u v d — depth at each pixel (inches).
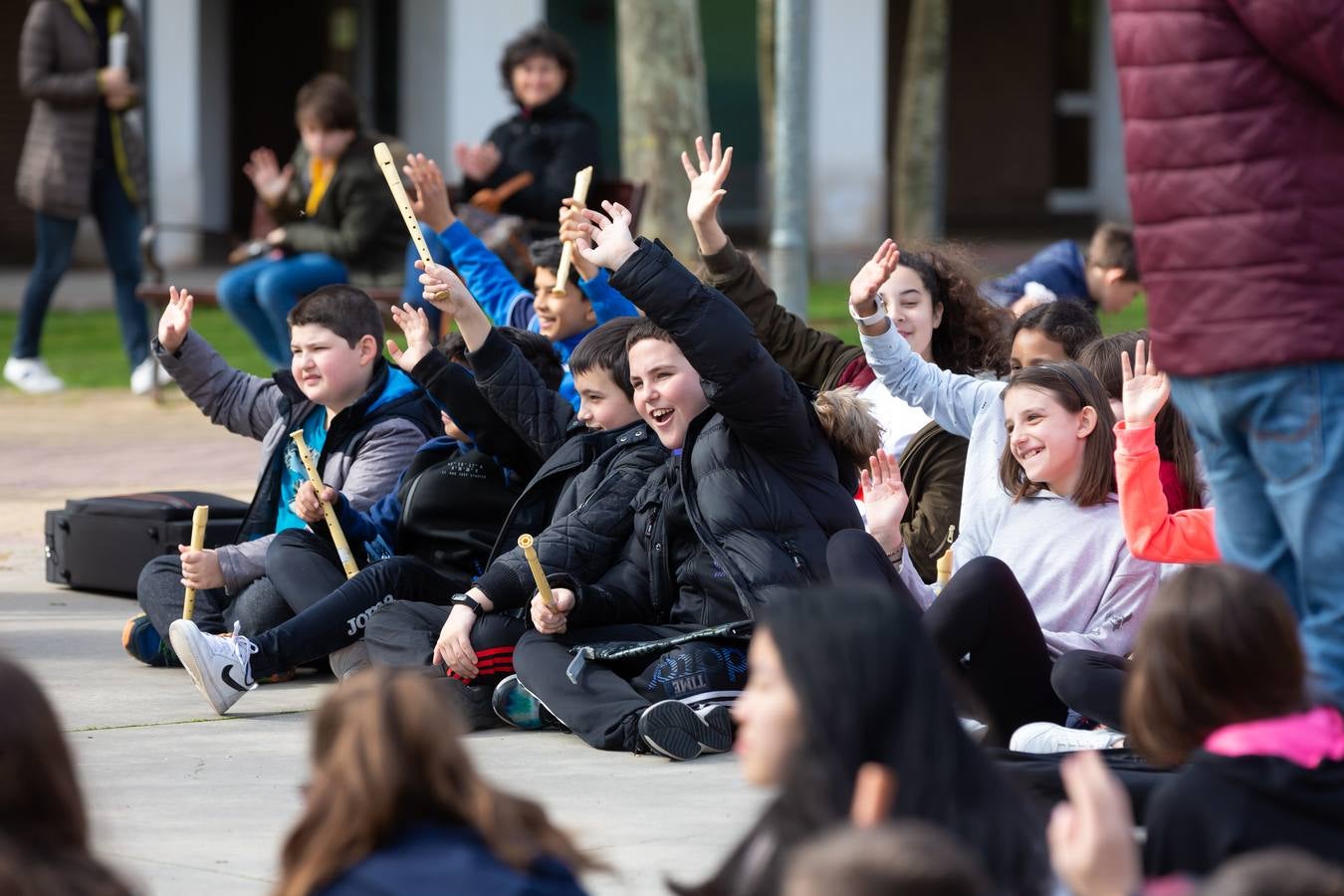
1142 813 388.8
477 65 2212.1
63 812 254.4
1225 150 390.3
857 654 251.0
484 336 585.9
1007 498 535.5
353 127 1102.4
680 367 530.0
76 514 739.4
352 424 634.8
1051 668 479.5
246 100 2559.1
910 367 601.6
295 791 459.8
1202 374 398.0
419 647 546.0
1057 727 459.5
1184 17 392.2
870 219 2391.7
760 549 508.1
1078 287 908.6
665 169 1441.9
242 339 1610.5
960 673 466.0
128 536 719.7
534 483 570.6
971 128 2842.0
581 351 572.4
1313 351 386.0
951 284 658.2
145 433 1158.3
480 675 533.6
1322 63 375.2
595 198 1035.9
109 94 1279.5
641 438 558.9
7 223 2458.2
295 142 2559.1
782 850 248.5
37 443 1116.5
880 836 198.7
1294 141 386.6
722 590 522.0
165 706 562.6
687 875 384.2
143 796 454.3
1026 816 261.3
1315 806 298.4
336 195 1093.8
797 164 1029.8
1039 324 632.4
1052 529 511.5
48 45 1272.1
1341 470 388.8
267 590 596.7
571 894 257.8
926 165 1972.2
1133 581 500.1
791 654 252.5
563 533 538.6
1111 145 2785.4
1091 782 239.6
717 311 500.1
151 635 619.2
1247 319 390.3
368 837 255.1
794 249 1031.6
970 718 476.4
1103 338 555.8
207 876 385.7
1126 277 898.7
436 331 1054.4
